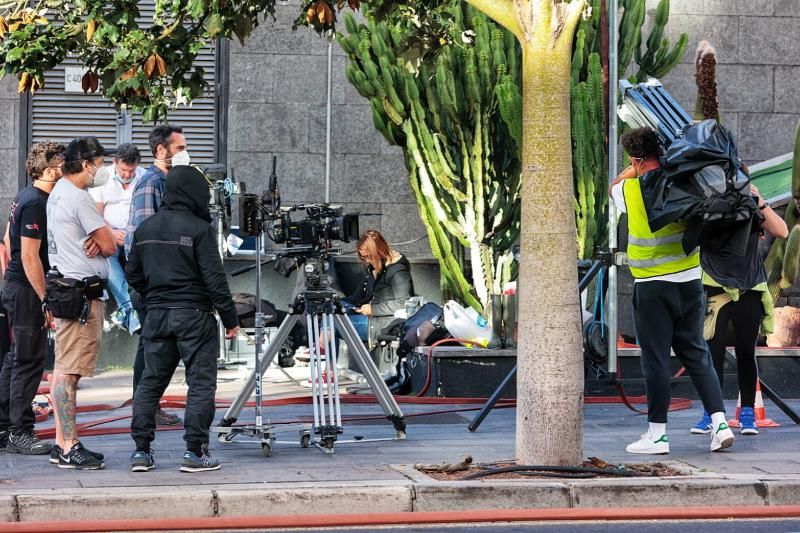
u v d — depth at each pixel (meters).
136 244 12.20
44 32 13.66
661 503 11.48
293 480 11.52
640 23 21.00
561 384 12.24
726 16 24.47
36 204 12.96
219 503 10.75
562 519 11.05
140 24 23.81
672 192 12.80
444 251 21.03
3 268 16.16
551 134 12.23
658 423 13.45
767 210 14.27
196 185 12.25
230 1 13.80
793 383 19.58
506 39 20.58
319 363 13.69
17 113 23.75
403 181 24.08
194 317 11.99
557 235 12.26
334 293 14.19
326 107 23.92
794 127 24.58
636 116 15.20
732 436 13.45
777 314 20.41
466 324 19.14
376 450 13.70
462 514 10.95
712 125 12.97
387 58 20.03
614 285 17.39
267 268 23.08
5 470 12.16
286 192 23.91
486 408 15.50
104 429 15.25
